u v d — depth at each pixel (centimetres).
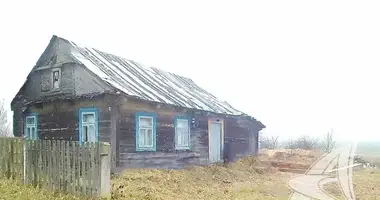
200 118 2061
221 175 1670
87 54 1805
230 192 1232
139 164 1570
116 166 1448
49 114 1777
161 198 1030
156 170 1545
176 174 1534
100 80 1543
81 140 1598
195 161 1973
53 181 949
